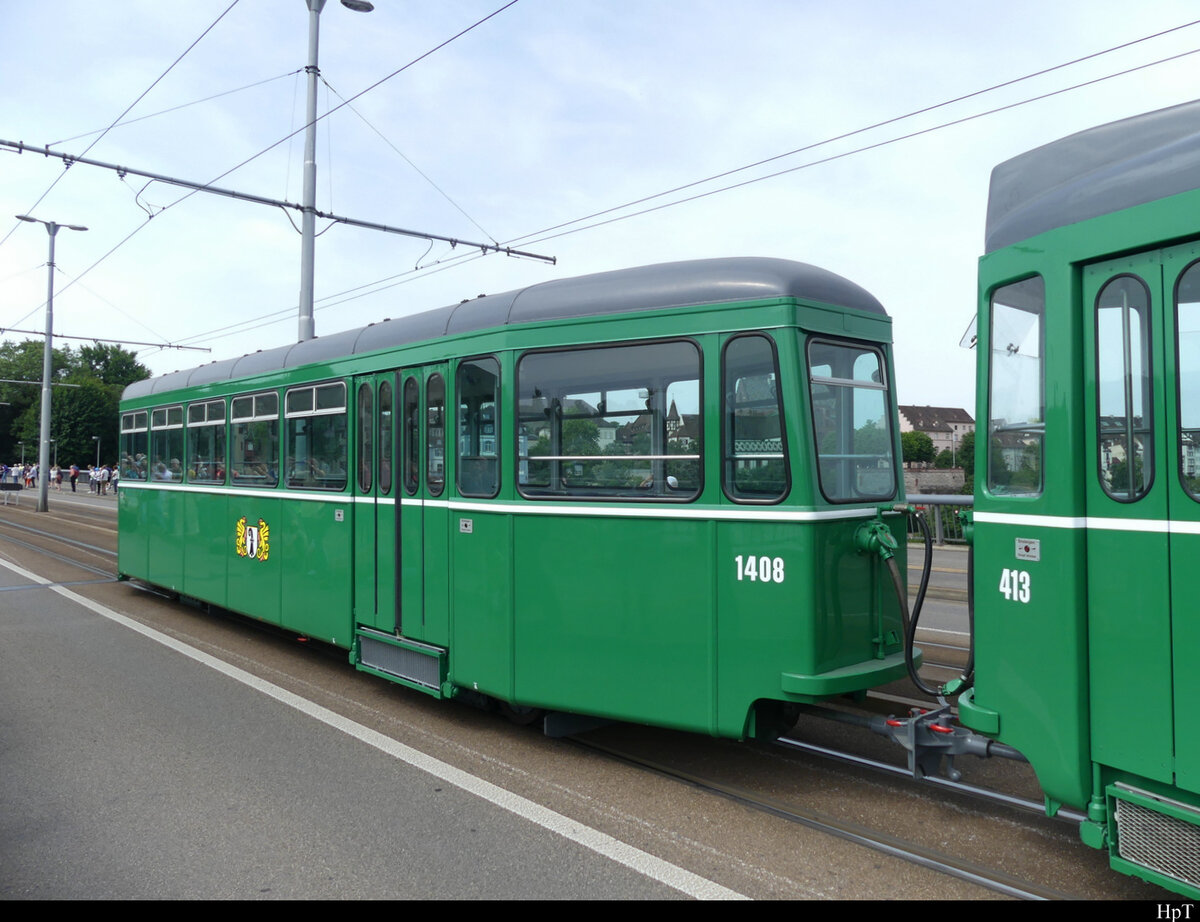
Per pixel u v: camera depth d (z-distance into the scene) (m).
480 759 5.67
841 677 4.81
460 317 6.34
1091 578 3.47
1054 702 3.58
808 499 4.81
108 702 7.03
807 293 5.06
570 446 5.60
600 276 5.71
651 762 5.61
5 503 40.44
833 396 5.23
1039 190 3.92
